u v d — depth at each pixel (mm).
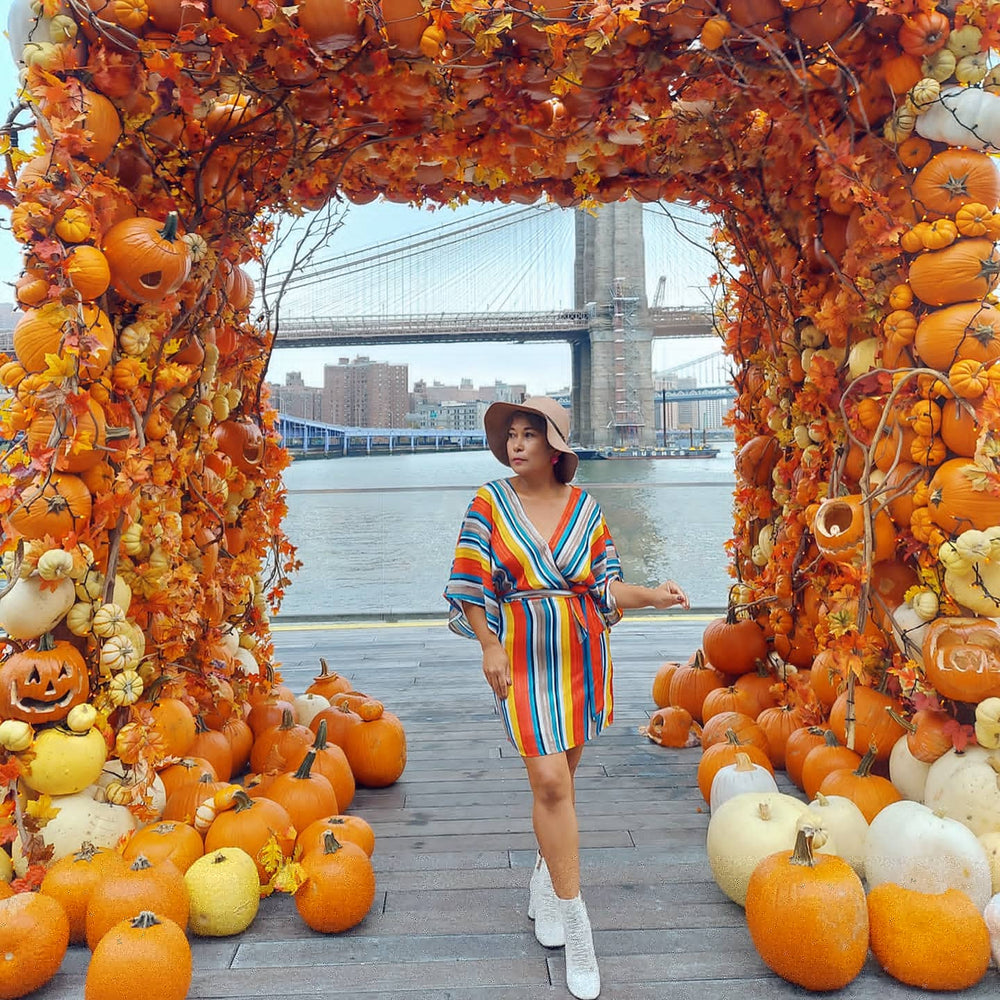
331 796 2469
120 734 2209
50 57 2051
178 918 1901
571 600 1871
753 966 1840
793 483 3162
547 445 1935
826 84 2404
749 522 3629
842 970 1716
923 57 2244
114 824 2150
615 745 3367
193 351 2723
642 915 2059
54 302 2059
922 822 1936
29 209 2010
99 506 2160
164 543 2473
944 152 2279
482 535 1902
